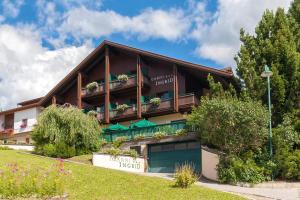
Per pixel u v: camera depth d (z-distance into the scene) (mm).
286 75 29562
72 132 34344
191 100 40344
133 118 44469
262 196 20484
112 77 47344
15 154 31484
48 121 34688
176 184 20484
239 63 30547
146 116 43781
